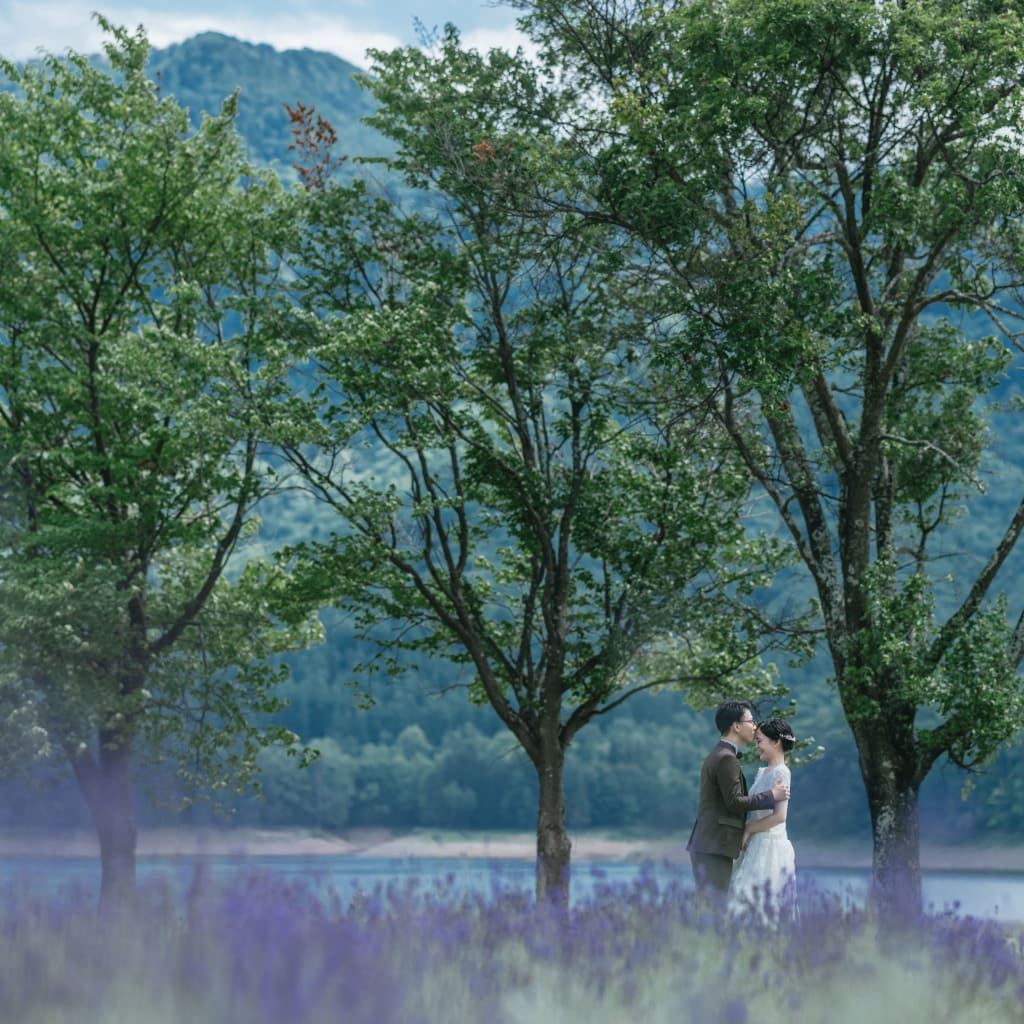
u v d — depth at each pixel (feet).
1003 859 444.55
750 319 75.92
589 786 590.14
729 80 77.71
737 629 91.81
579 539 95.81
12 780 85.81
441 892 25.93
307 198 94.89
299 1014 14.73
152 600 108.17
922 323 96.58
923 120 81.87
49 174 98.99
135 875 23.07
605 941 22.71
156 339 95.45
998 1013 20.22
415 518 92.07
